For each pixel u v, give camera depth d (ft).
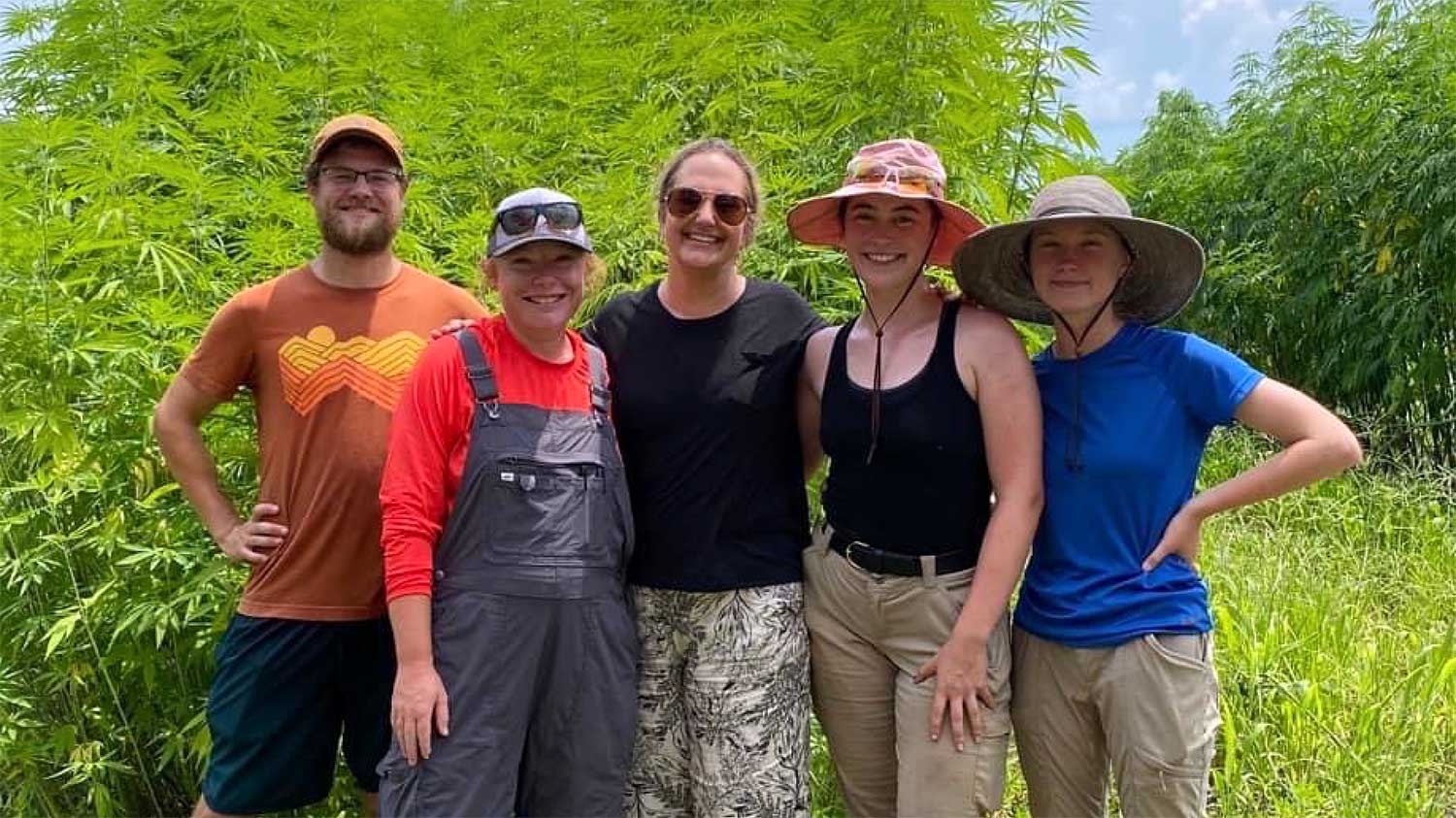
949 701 7.25
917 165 7.41
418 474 6.93
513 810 7.21
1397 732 11.09
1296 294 26.32
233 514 8.29
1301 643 12.53
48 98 13.99
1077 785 7.64
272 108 12.21
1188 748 7.04
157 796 10.59
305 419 7.91
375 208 8.01
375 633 8.18
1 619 10.24
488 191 12.42
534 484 6.97
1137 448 7.06
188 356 9.12
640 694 7.84
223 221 11.06
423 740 6.80
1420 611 14.52
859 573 7.62
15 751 10.07
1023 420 7.15
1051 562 7.43
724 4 13.82
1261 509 18.40
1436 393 22.85
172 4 14.64
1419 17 24.07
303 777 8.30
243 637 8.13
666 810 8.02
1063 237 7.20
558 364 7.36
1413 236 22.94
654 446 7.70
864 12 12.00
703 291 7.84
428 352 7.15
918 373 7.30
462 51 14.52
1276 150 27.32
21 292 9.34
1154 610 7.07
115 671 10.21
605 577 7.24
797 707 7.82
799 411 8.10
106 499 9.85
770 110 12.47
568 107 13.25
